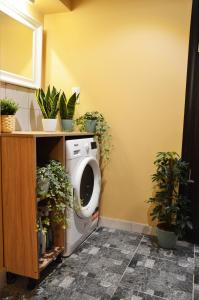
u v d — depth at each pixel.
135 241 2.29
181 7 2.15
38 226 1.63
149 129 2.35
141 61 2.31
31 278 1.62
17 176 1.57
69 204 1.82
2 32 1.92
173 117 2.27
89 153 2.20
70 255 2.01
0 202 1.63
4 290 1.62
